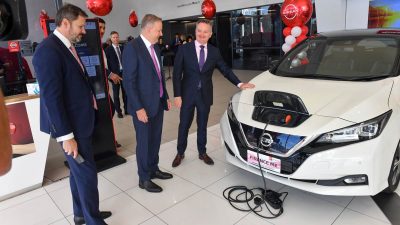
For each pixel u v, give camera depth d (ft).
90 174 5.85
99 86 9.48
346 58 8.07
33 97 8.04
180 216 6.74
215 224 6.40
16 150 7.91
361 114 5.82
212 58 8.47
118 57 15.61
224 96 19.94
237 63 34.94
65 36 5.37
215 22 35.29
